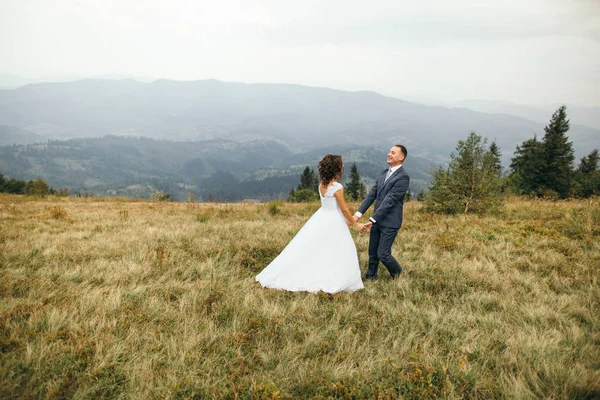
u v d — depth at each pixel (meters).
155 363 3.08
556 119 37.19
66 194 26.58
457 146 12.34
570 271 5.70
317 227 5.13
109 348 3.24
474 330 3.81
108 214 11.93
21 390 2.71
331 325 3.91
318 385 2.91
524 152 41.66
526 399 2.76
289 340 3.60
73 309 3.97
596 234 8.17
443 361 3.27
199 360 3.19
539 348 3.42
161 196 21.48
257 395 2.70
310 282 4.97
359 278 5.12
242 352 3.38
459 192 12.16
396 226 5.20
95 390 2.76
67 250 6.40
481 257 6.49
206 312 4.19
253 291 4.82
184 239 7.81
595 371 3.07
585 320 4.14
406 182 5.03
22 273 5.20
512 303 4.54
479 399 2.85
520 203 14.01
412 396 2.79
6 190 63.66
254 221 10.51
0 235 7.50
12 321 3.65
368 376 3.02
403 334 3.78
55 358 3.02
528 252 6.89
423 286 5.24
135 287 4.84
